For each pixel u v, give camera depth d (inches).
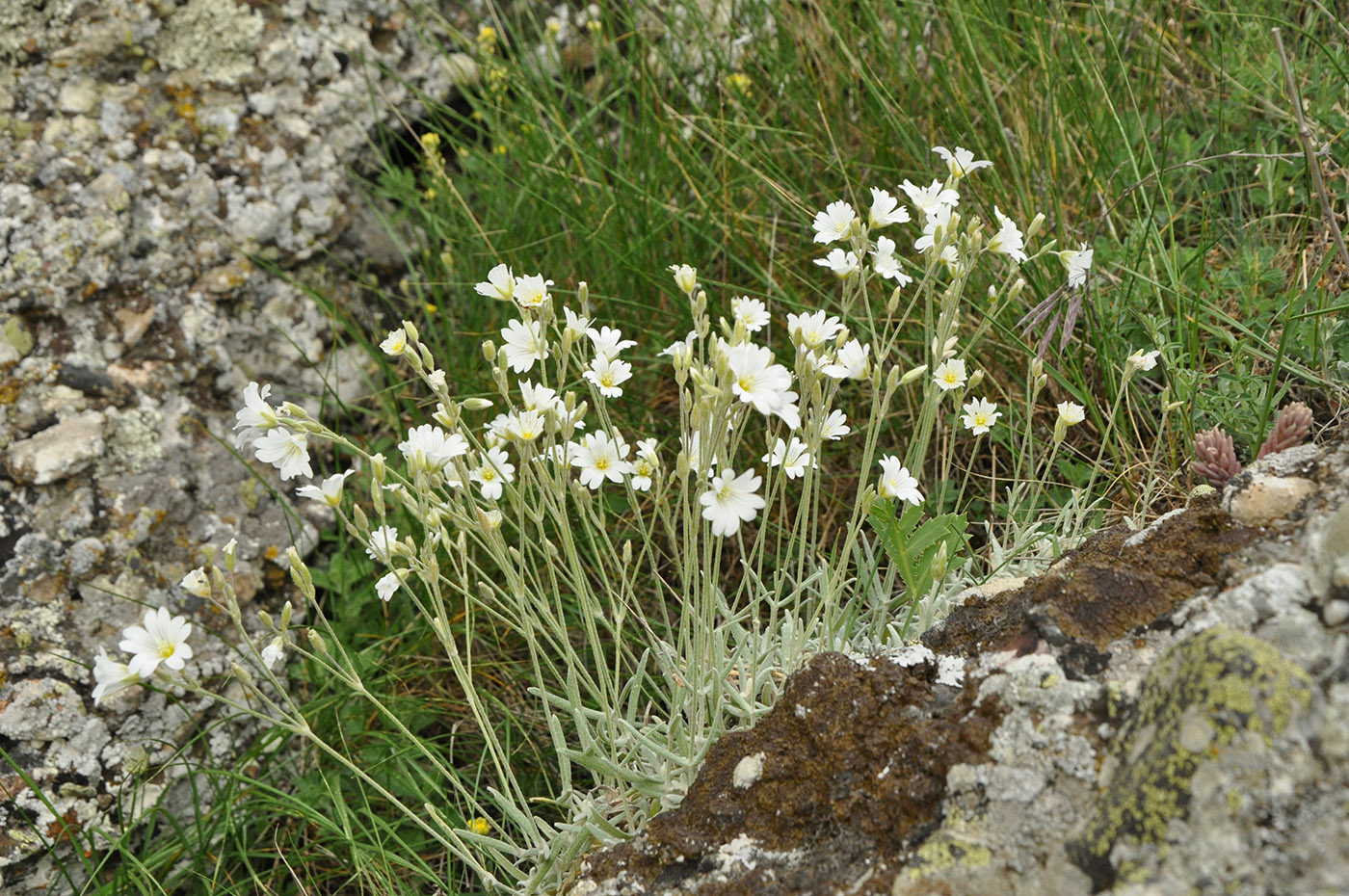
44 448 106.5
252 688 69.8
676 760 76.0
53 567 102.7
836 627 85.4
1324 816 49.9
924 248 83.7
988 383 111.5
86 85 121.5
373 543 71.7
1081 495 96.9
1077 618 67.8
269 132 132.1
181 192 124.8
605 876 72.5
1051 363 108.2
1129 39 131.6
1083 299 102.3
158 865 95.2
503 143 140.9
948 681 70.3
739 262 118.3
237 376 123.6
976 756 63.0
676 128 133.8
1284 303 102.6
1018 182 117.0
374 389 132.9
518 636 108.4
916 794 63.9
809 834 67.7
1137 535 74.2
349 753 100.5
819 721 70.8
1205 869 51.0
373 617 113.1
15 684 96.3
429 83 148.1
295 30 135.3
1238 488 70.5
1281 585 60.2
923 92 129.6
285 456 72.6
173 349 119.3
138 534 107.6
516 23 157.8
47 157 117.3
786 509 111.2
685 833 71.1
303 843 98.7
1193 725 53.6
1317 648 56.5
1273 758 51.6
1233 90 122.2
